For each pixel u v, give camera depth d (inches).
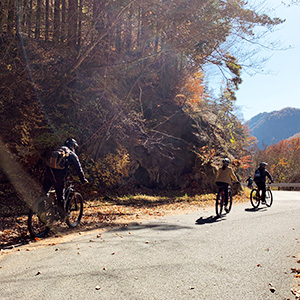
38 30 543.8
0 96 468.1
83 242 253.8
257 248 238.2
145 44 645.9
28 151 494.3
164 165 752.3
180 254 217.9
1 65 456.1
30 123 509.0
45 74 535.2
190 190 758.5
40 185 520.1
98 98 624.1
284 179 2365.9
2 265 189.9
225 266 192.1
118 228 319.3
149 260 202.2
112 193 625.6
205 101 1025.5
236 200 705.6
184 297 145.0
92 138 617.9
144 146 713.6
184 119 840.9
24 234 279.1
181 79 905.5
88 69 598.5
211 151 810.8
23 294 145.9
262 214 437.7
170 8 561.3
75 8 545.3
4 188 478.9
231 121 1040.2
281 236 283.1
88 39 575.8
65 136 543.8
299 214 434.3
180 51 636.7
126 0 529.3
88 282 161.6
